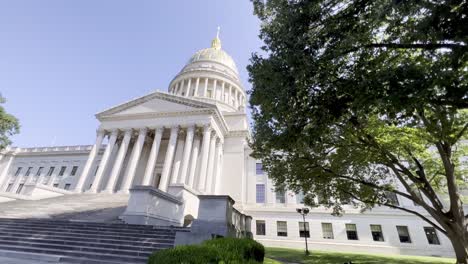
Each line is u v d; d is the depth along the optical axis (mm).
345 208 29062
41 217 16688
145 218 14336
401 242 26188
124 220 14484
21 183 45562
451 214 12430
